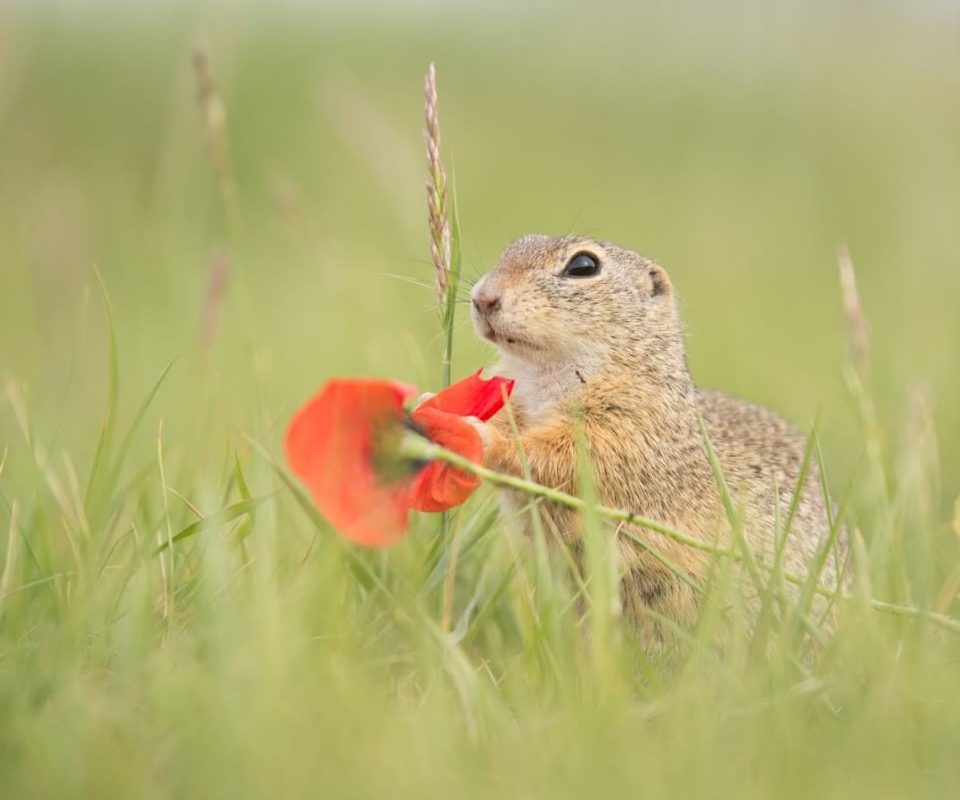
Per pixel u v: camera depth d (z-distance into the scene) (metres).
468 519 10.36
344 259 18.17
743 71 30.64
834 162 26.64
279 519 9.71
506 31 32.12
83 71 25.75
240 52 25.47
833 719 7.73
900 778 6.75
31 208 20.92
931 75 29.06
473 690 7.43
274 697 6.87
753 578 8.52
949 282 20.66
